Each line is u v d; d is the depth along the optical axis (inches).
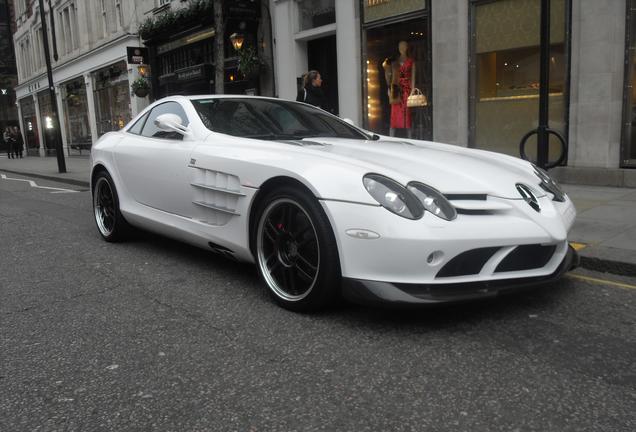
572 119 313.9
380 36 422.9
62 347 115.9
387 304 111.7
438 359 104.9
